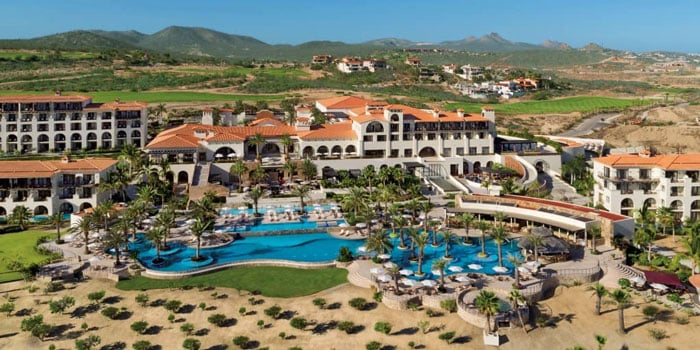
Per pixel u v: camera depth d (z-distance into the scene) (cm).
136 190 14088
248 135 16625
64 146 17450
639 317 7662
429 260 9675
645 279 8512
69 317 7662
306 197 13750
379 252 9531
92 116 17475
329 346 7006
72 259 9512
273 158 16338
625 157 12575
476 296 7881
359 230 11444
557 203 11638
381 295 8106
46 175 12481
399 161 16088
